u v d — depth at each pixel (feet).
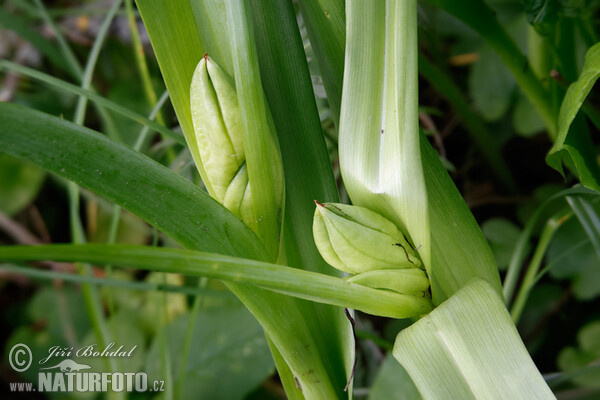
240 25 0.76
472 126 1.24
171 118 1.47
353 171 0.80
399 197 0.78
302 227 0.86
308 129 0.86
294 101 0.86
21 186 1.55
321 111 1.16
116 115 1.49
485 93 1.33
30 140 0.72
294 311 0.81
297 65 0.86
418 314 0.79
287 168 0.87
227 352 1.24
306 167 0.86
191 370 1.24
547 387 0.72
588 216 0.95
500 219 1.25
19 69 0.92
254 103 0.78
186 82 0.83
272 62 0.87
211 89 0.79
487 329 0.74
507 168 1.32
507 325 0.74
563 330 1.17
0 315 1.50
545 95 1.06
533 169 1.38
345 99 0.79
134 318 1.37
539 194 1.27
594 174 0.97
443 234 0.83
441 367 0.74
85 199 1.61
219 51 0.84
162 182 0.75
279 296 0.80
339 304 0.75
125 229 1.54
